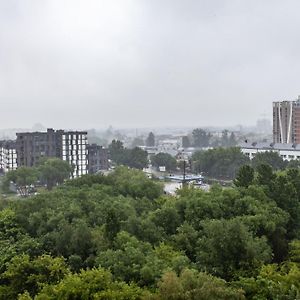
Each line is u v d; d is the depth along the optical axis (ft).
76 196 335.88
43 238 250.37
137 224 252.01
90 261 224.53
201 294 169.07
